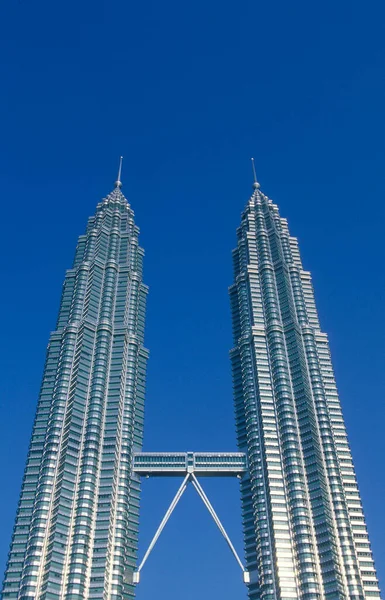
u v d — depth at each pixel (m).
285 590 182.62
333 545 190.50
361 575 187.25
